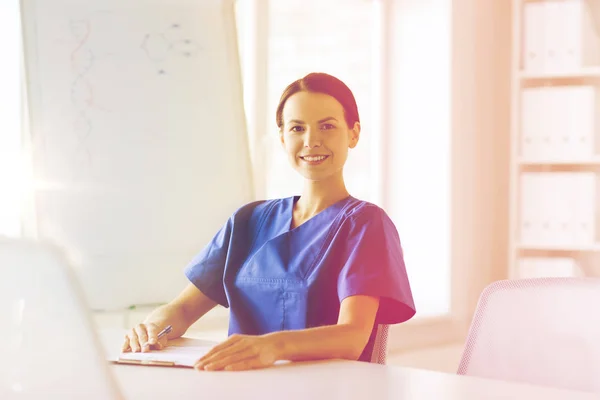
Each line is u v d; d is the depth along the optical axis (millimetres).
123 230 2312
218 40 2441
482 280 3557
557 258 3320
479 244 3533
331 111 1460
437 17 3375
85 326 673
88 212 2289
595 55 3459
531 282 1440
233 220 1542
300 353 1229
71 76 2293
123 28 2352
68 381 687
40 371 686
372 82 3488
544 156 3344
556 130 3328
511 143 3383
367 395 1003
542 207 3336
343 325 1299
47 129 2271
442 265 3369
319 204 1480
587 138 3283
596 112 3393
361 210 1435
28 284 665
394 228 1471
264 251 1464
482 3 3518
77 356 682
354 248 1391
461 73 3391
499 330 1434
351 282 1354
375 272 1366
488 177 3586
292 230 1465
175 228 2363
